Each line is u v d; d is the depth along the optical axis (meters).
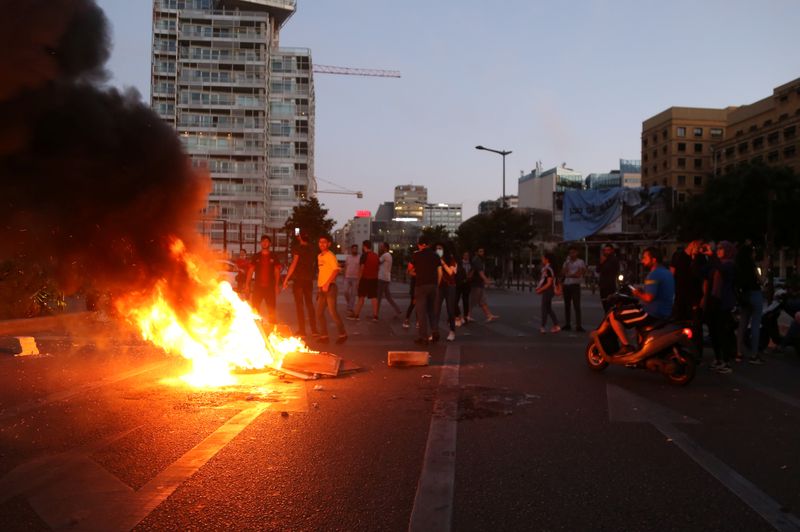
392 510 3.66
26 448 4.80
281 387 7.22
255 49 102.38
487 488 4.04
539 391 7.12
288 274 11.79
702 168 97.50
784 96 79.38
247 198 100.44
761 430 5.54
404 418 5.83
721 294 8.59
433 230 70.69
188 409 6.10
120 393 6.83
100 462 4.48
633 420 5.83
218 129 100.88
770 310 10.60
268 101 106.88
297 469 4.36
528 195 156.50
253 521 3.48
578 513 3.65
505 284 50.59
